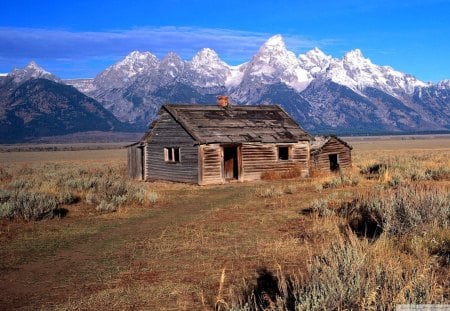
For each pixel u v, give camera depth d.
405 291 6.54
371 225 13.27
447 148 107.12
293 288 7.76
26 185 26.94
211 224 15.96
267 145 35.91
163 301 8.52
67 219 17.62
